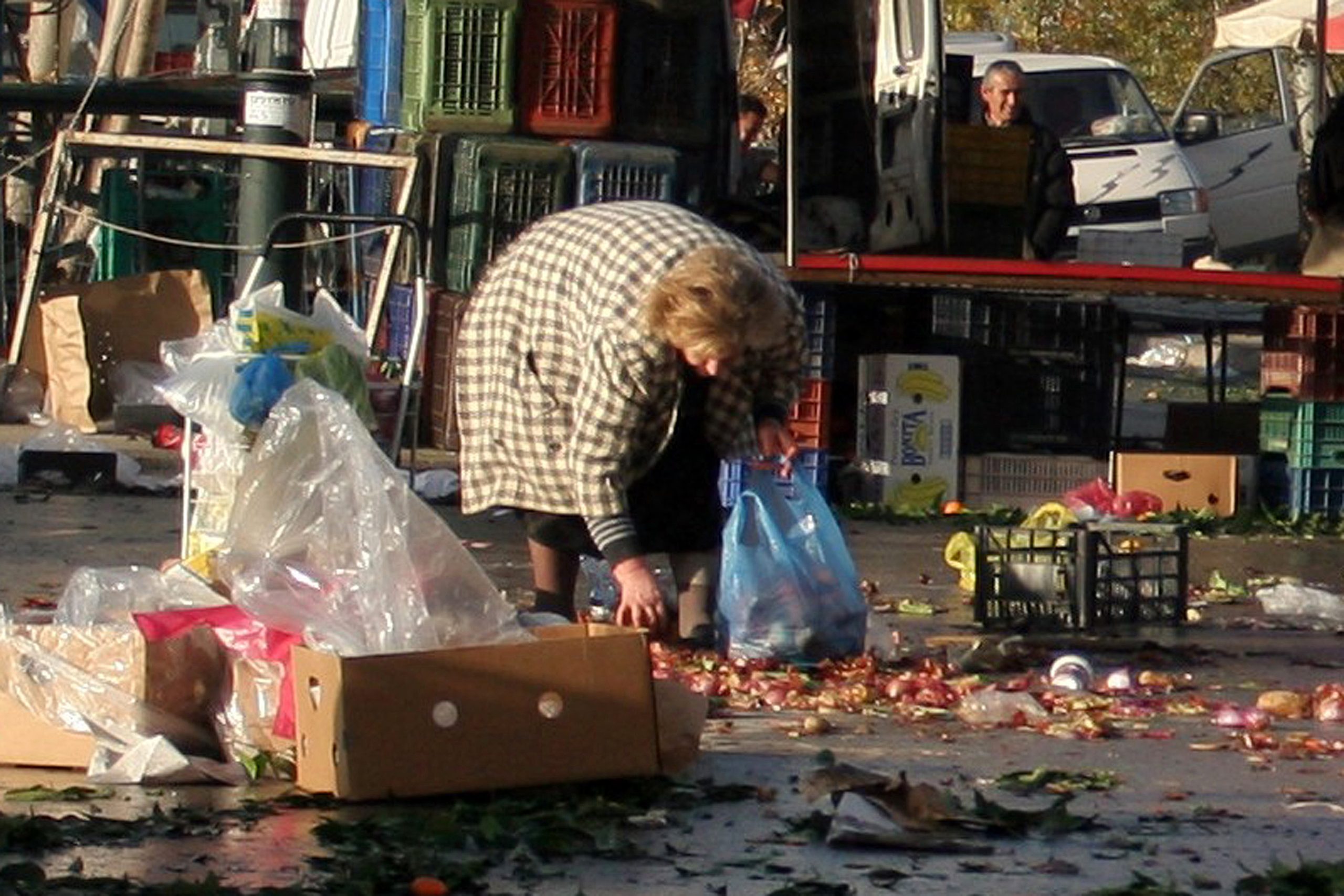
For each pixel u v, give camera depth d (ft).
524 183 88.28
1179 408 84.38
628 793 33.32
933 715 40.40
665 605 41.04
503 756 32.65
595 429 38.93
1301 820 32.50
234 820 31.35
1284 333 79.56
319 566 34.50
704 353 37.09
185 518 45.57
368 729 32.04
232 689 34.78
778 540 44.11
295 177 82.07
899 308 81.10
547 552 43.04
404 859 28.86
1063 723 39.75
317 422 34.81
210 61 124.77
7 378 88.69
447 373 84.58
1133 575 52.65
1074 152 128.67
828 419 78.07
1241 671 46.60
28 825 30.45
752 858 29.68
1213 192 140.77
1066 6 237.25
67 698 34.86
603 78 90.99
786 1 80.23
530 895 27.71
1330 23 140.56
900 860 29.71
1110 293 78.59
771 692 41.16
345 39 132.26
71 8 140.77
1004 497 78.33
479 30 90.22
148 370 85.61
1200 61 235.40
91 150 95.86
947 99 98.27
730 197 91.81
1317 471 78.33
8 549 60.29
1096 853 30.25
